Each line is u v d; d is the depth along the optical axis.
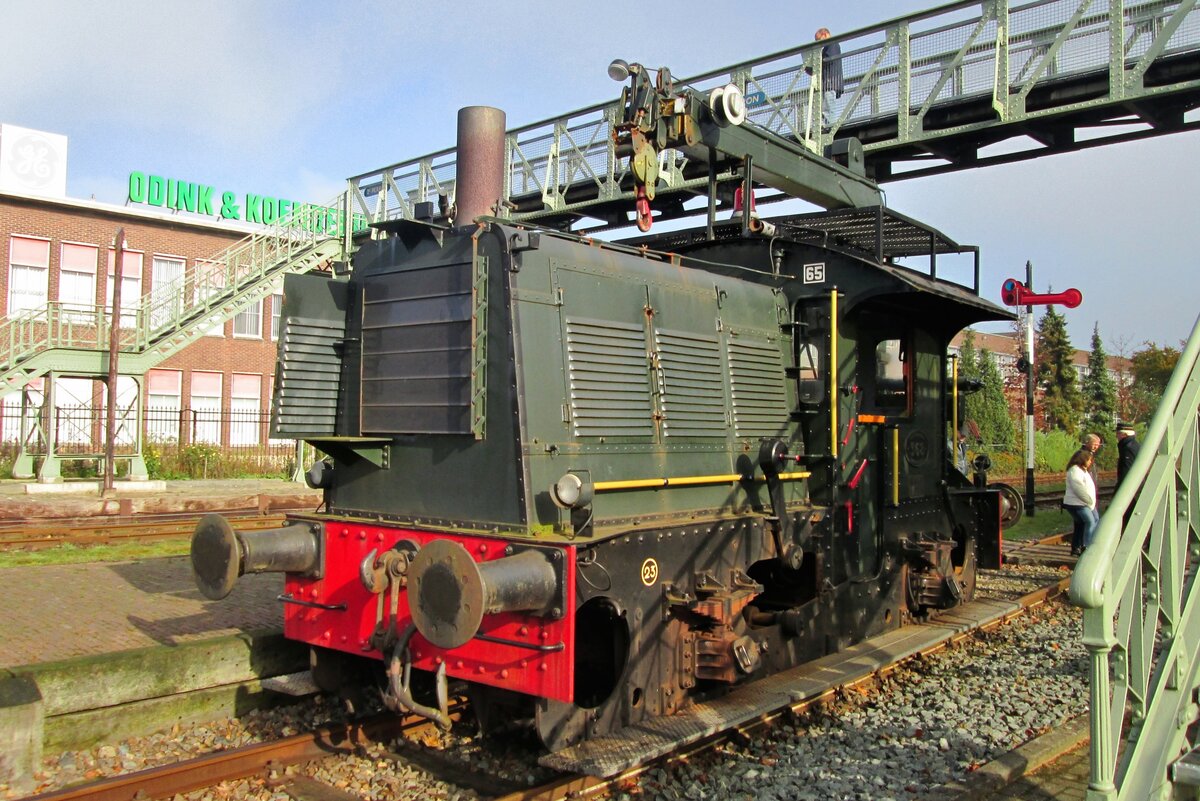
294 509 14.65
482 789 4.51
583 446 5.05
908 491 7.66
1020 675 6.69
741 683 5.72
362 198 18.70
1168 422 3.70
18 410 22.55
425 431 5.19
